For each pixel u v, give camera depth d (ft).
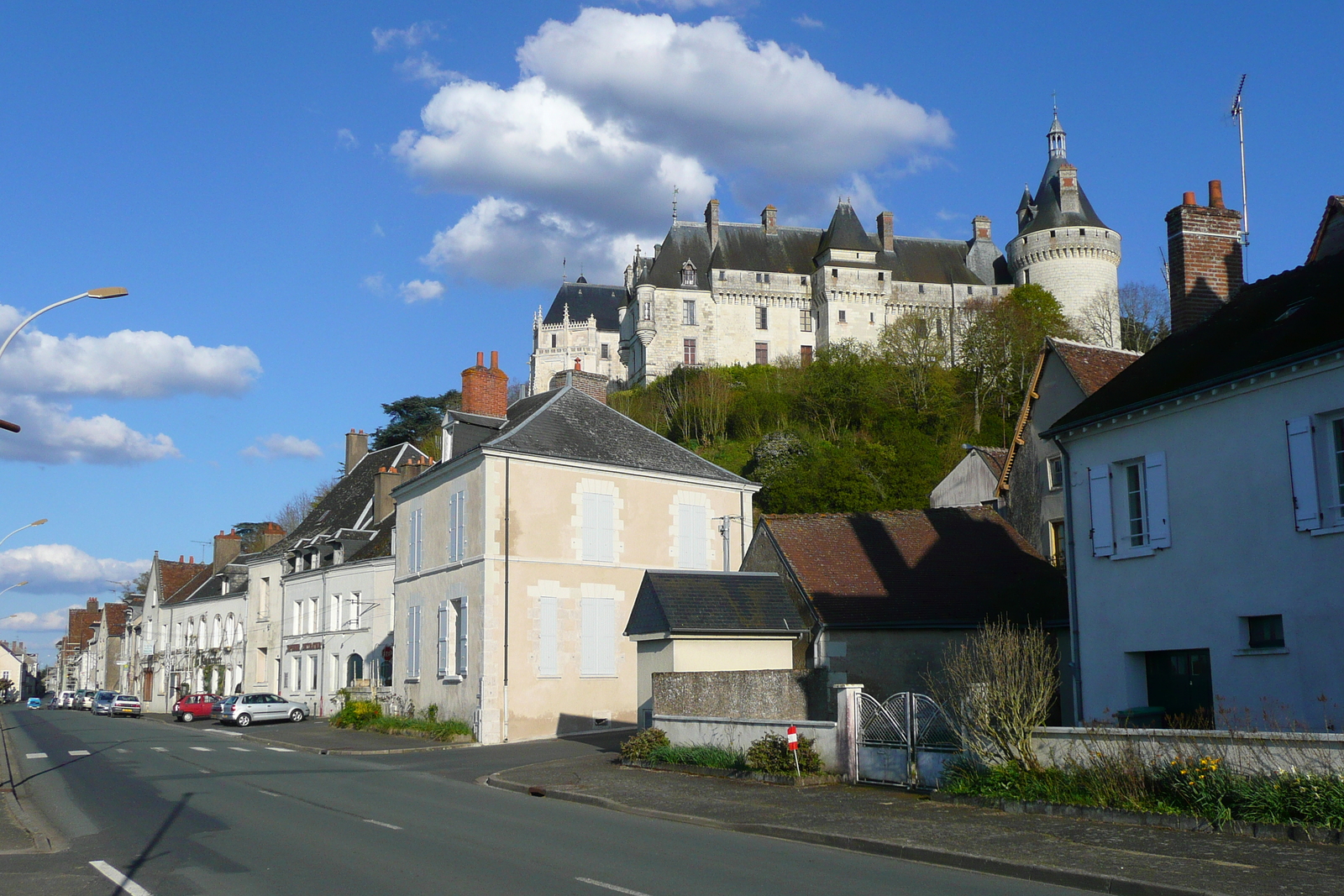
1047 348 93.09
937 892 30.73
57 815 46.83
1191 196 73.26
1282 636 48.37
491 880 31.99
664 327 304.71
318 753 86.38
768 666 76.38
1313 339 47.75
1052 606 78.07
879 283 309.63
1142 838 36.63
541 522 97.30
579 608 98.48
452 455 105.60
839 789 51.85
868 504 171.63
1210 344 58.54
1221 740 38.75
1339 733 35.70
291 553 158.71
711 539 109.91
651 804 50.16
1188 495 53.16
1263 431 49.34
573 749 82.02
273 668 163.63
